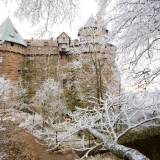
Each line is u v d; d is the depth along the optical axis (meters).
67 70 33.69
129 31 3.36
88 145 8.18
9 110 16.48
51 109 19.64
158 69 3.98
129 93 4.80
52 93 22.67
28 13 3.49
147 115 5.36
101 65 15.98
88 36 14.25
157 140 7.95
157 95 4.77
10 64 36.50
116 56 3.97
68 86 29.45
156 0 2.78
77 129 5.65
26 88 36.97
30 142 12.69
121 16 3.34
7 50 36.50
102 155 9.01
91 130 5.36
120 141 7.77
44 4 3.50
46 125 15.27
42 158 10.77
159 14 2.89
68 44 35.56
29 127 15.20
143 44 3.42
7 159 10.67
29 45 39.12
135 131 8.02
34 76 37.66
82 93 21.97
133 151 3.64
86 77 22.17
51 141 9.41
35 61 38.31
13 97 25.78
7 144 11.69
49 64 37.12
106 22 3.56
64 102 23.19
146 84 4.25
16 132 13.12
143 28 3.10
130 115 5.52
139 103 4.95
